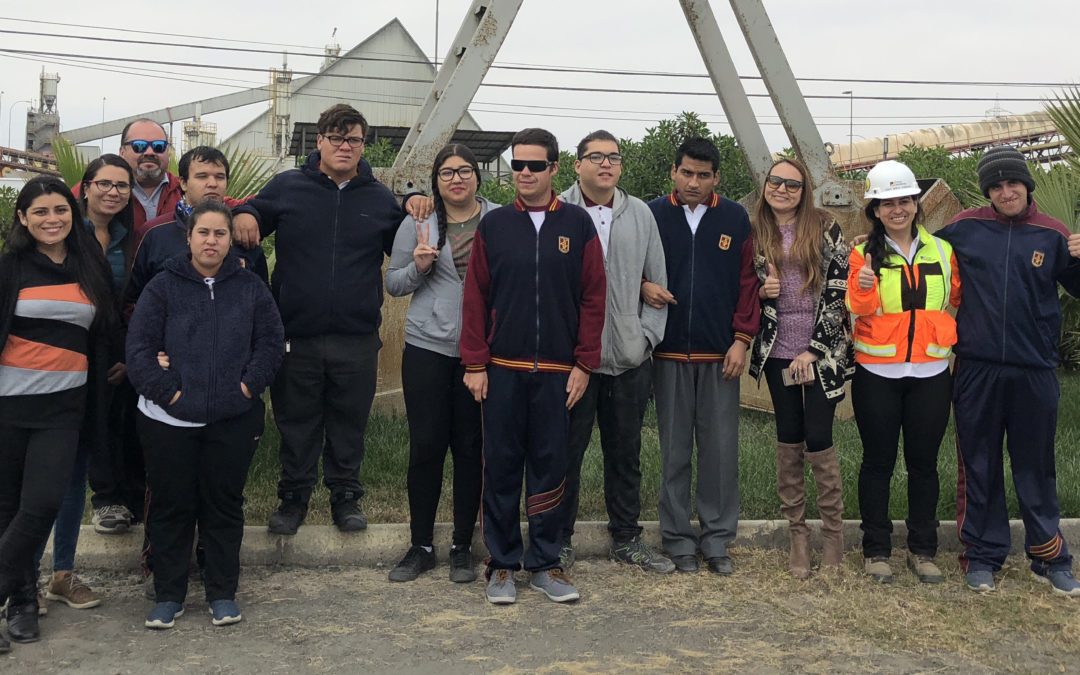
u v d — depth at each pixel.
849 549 4.89
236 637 3.74
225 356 3.80
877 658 3.61
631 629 3.86
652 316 4.46
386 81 38.66
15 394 3.62
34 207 3.63
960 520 4.60
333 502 4.72
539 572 4.24
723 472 4.57
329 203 4.49
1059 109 7.54
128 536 4.51
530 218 4.14
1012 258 4.27
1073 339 10.16
